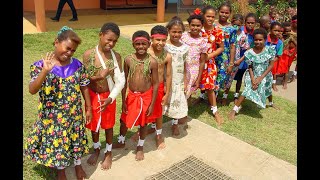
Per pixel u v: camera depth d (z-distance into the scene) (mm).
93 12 11312
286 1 9914
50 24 9070
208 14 4266
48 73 2674
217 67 4660
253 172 3453
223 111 4965
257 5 9562
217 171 3416
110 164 3344
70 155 2975
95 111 3143
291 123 4707
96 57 3049
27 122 3992
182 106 3914
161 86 3566
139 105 3332
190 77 4156
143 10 12320
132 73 3295
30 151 2895
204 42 4105
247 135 4270
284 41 5957
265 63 4582
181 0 13820
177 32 3678
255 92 4602
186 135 4078
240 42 4984
